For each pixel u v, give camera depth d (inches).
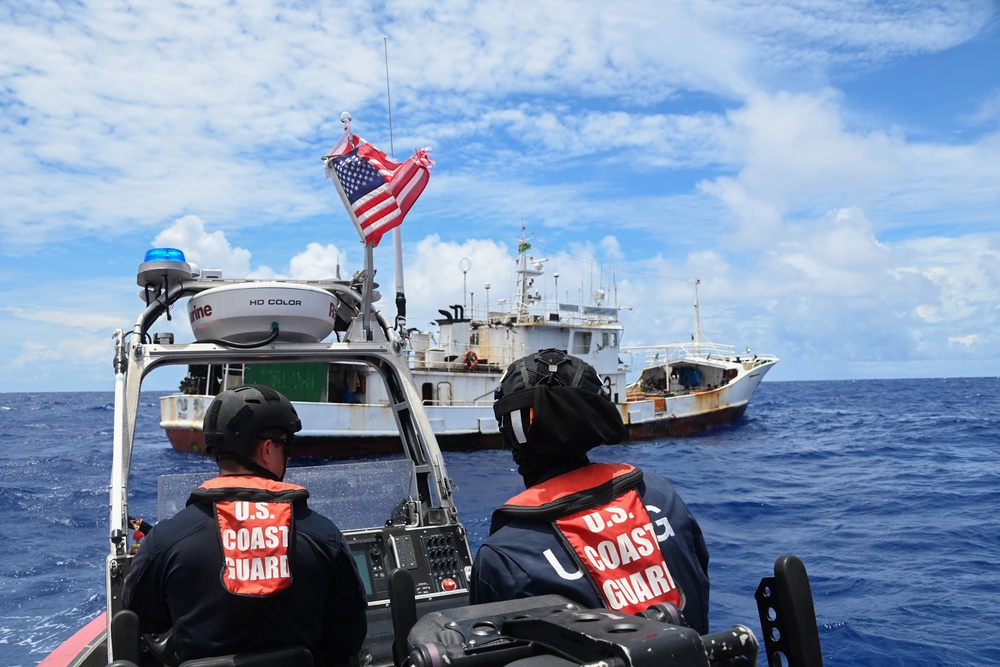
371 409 971.9
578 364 84.4
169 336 170.4
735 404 1380.4
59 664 157.8
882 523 451.8
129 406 156.8
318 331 181.0
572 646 56.9
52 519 561.6
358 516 170.4
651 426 1229.1
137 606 104.6
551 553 75.3
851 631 246.7
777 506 534.6
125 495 144.4
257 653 97.3
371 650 144.9
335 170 185.5
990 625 249.9
